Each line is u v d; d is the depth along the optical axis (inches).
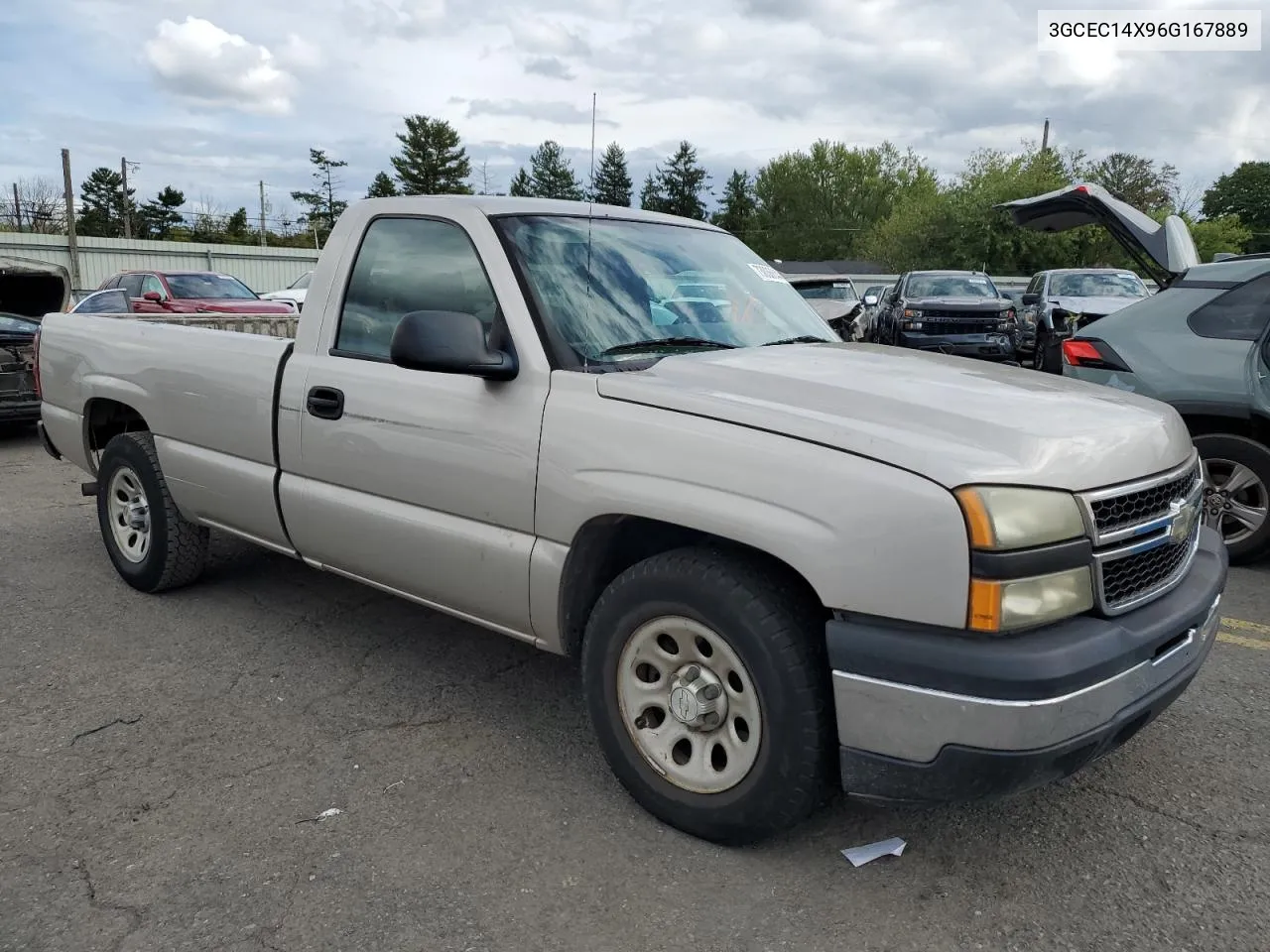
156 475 182.5
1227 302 213.0
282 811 117.0
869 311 740.0
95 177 3324.3
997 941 95.2
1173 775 126.4
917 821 115.6
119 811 116.7
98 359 192.5
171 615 183.2
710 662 106.3
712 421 104.1
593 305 127.6
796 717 98.3
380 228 143.7
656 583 107.0
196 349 168.2
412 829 113.3
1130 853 109.7
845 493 93.7
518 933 95.7
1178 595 107.1
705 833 108.9
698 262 148.6
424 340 114.0
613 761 116.2
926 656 90.3
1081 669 90.3
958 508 89.1
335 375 142.6
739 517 99.3
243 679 155.1
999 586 89.0
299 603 190.1
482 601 128.2
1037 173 1691.7
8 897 100.3
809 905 100.1
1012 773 90.7
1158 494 104.6
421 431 130.2
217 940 94.3
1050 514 91.9
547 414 117.1
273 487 154.2
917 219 1771.7
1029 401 108.5
